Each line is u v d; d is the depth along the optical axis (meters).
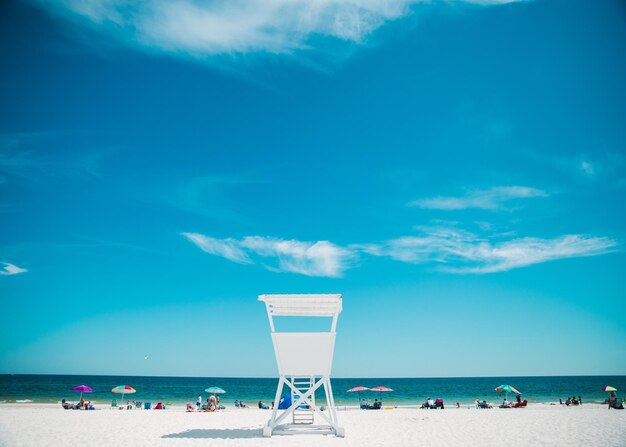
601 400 57.31
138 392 77.12
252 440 11.90
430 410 29.59
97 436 12.94
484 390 93.81
